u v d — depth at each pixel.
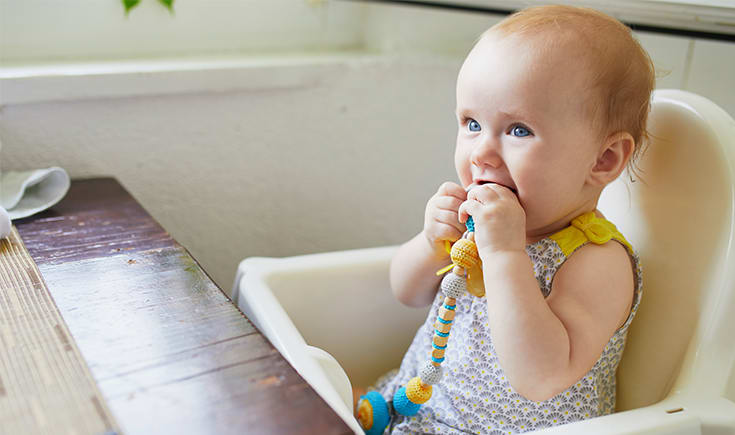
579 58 0.66
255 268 0.89
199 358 0.58
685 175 0.77
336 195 1.33
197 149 1.17
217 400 0.52
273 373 0.56
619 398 0.82
